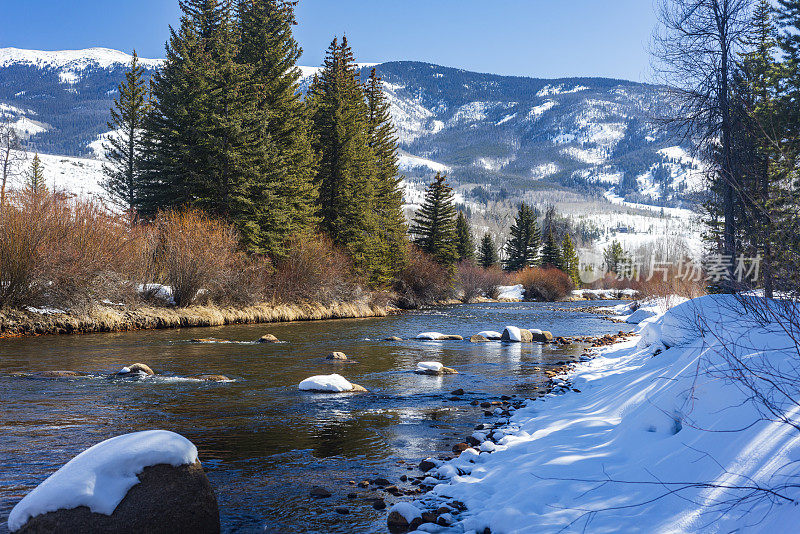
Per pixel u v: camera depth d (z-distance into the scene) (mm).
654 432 5066
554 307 55031
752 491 3131
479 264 95562
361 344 18922
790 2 18375
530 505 4145
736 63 12656
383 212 48125
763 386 4184
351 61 43500
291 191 35250
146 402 9234
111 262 21719
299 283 32719
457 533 4023
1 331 17438
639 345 14055
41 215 19562
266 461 6285
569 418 7348
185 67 31734
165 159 32125
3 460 6016
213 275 26016
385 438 7328
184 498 4227
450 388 11141
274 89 36062
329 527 4469
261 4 36469
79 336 18375
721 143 11586
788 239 4832
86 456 4195
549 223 109688
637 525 3418
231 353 15656
